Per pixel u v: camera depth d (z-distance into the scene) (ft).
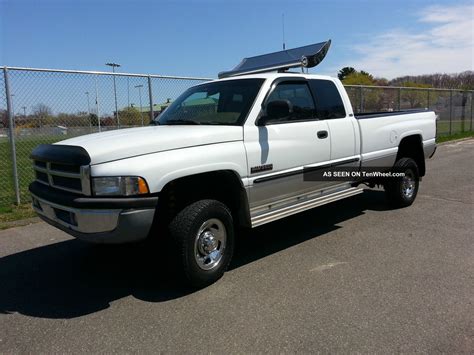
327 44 19.36
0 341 10.55
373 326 10.62
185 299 12.61
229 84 16.57
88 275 14.80
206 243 13.23
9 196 26.66
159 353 9.80
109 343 10.32
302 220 21.15
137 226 11.68
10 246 18.22
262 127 14.94
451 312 11.23
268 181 15.08
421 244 16.88
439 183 29.86
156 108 30.04
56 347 10.21
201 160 12.89
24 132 24.80
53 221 13.16
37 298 13.03
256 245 17.52
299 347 9.80
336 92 18.72
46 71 24.82
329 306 11.78
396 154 21.72
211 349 9.89
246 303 12.17
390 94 55.52
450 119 65.87
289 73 17.10
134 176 11.58
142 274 14.75
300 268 14.71
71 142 13.16
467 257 15.31
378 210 22.58
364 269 14.42
